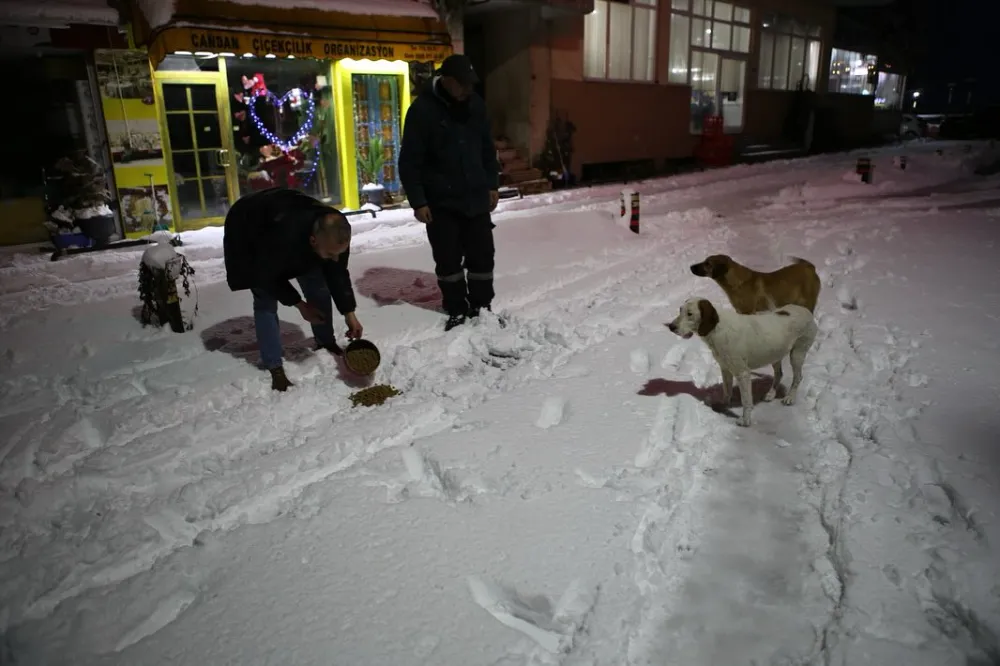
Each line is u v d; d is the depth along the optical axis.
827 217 11.40
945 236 8.95
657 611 2.43
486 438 3.54
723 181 17.47
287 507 3.09
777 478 3.29
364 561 2.61
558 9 15.27
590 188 16.38
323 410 4.16
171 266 5.45
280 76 11.62
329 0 10.52
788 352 3.87
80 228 9.31
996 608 2.27
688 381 4.34
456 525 2.81
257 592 2.46
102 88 9.47
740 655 2.23
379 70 12.70
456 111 5.08
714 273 4.80
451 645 2.19
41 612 2.51
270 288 4.04
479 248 5.48
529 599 2.40
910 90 51.19
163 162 10.20
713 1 21.89
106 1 9.37
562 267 7.94
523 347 5.07
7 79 9.12
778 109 26.77
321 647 2.20
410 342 5.46
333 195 12.87
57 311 6.07
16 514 3.11
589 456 3.34
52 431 3.86
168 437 3.74
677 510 2.99
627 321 5.70
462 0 13.30
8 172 9.50
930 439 3.40
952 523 2.75
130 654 2.21
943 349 4.67
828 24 28.75
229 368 4.79
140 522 2.96
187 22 8.98
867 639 2.20
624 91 18.77
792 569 2.64
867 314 5.56
